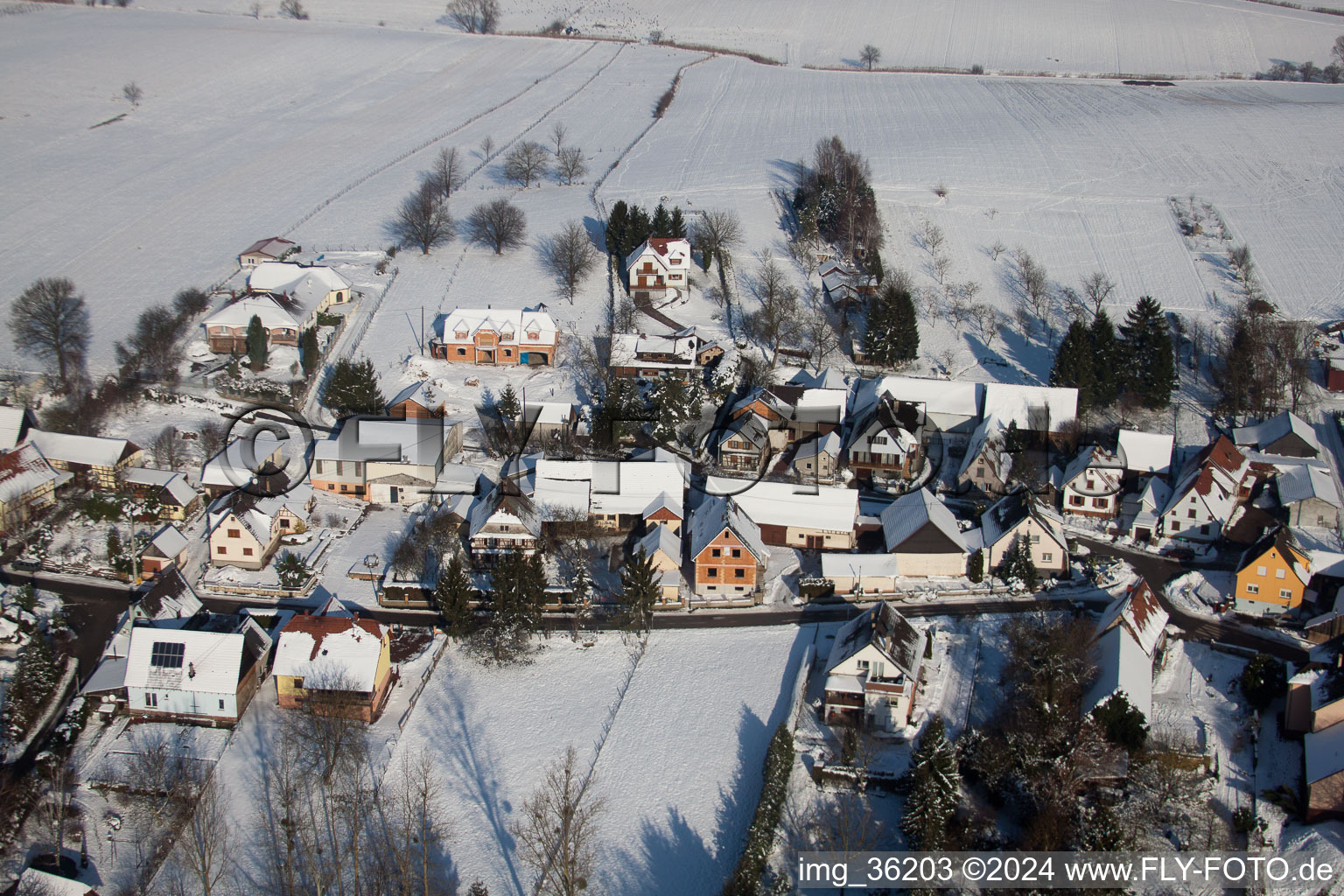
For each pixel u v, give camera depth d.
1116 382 133.38
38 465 105.00
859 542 106.75
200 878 68.56
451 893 68.56
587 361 137.25
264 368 132.50
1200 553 106.94
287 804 70.88
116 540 98.38
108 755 77.81
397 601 95.75
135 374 128.38
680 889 70.00
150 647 81.56
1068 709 80.50
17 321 132.50
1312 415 130.88
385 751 79.06
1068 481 113.25
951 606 97.62
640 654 90.56
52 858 69.00
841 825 72.50
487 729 82.19
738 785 77.75
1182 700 85.19
